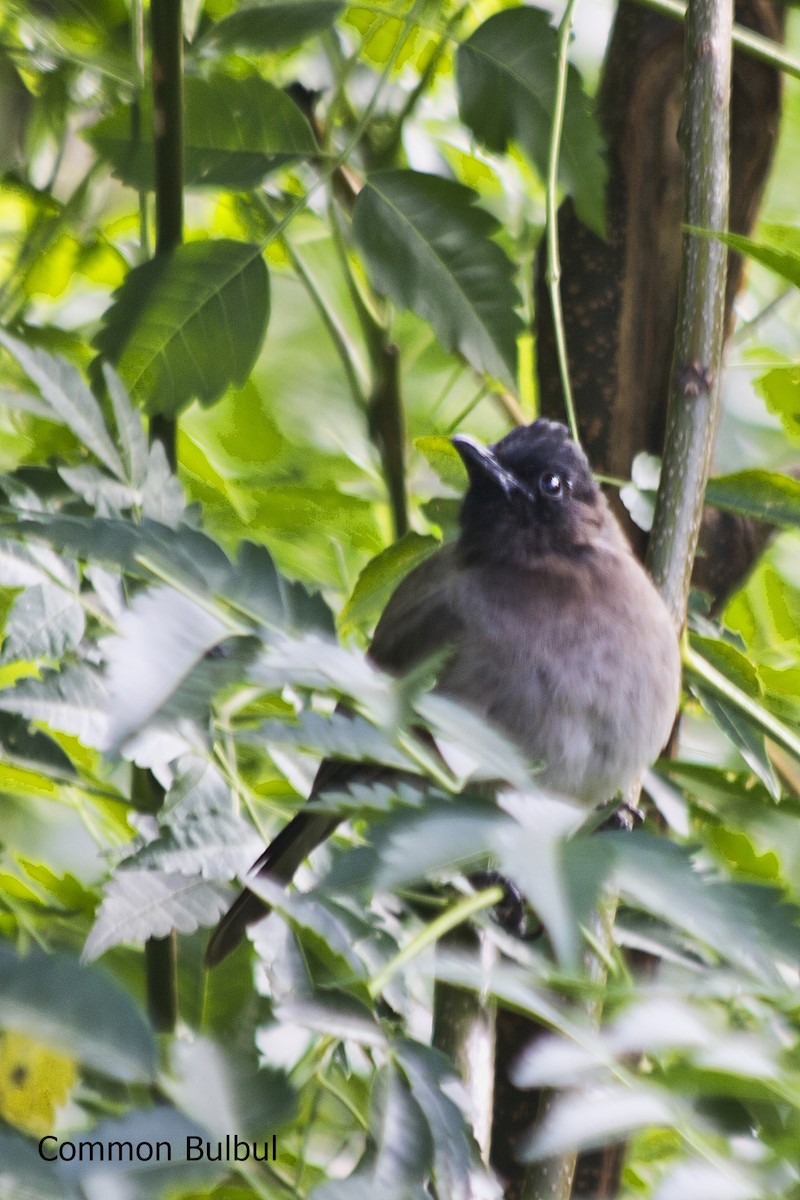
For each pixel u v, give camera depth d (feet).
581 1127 10.65
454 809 10.61
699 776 19.88
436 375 33.78
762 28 25.94
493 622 25.68
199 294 20.84
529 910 21.88
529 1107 21.08
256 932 15.07
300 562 27.20
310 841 18.33
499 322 20.88
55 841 25.27
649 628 25.45
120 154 22.97
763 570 29.25
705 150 20.34
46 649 15.67
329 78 27.84
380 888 10.03
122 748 10.00
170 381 20.83
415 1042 12.91
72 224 27.32
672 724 25.21
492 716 25.49
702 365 20.43
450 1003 17.37
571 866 10.28
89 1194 9.02
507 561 26.45
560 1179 15.29
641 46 24.75
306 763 18.60
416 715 11.31
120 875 14.87
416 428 33.12
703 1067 11.46
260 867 17.56
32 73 26.66
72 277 30.42
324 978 15.81
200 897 15.01
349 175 26.94
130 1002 9.25
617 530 27.32
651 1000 11.66
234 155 22.03
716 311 20.47
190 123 21.94
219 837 15.20
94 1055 9.07
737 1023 13.25
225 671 10.43
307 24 22.71
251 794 15.78
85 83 26.76
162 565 11.84
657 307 25.04
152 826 17.65
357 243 20.95
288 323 32.55
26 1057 16.70
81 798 20.94
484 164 29.94
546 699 25.21
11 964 9.14
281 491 27.55
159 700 10.18
